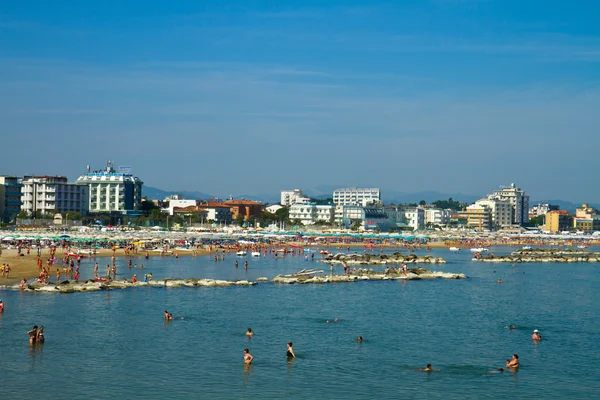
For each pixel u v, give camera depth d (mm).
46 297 121062
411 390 70000
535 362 80938
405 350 85438
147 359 79312
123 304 115250
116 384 70062
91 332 92375
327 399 66812
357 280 163125
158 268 187250
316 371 75750
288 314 109062
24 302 114875
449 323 103375
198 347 85312
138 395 67000
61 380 70875
